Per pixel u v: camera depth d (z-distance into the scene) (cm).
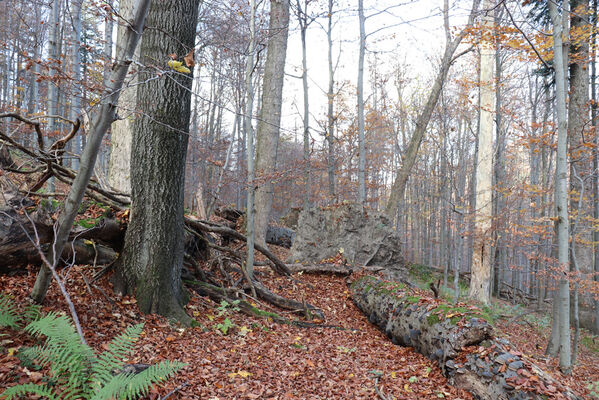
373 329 730
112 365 304
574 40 938
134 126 553
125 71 315
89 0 402
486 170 1411
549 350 876
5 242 479
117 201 608
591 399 570
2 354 331
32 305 412
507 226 1360
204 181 1478
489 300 1429
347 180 2006
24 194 518
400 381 474
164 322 512
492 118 1404
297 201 2756
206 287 656
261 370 443
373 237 1130
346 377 468
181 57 525
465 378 458
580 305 1263
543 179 1714
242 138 2056
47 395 265
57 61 407
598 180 1108
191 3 533
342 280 980
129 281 536
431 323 547
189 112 567
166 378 340
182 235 583
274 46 1146
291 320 677
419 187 3266
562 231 657
